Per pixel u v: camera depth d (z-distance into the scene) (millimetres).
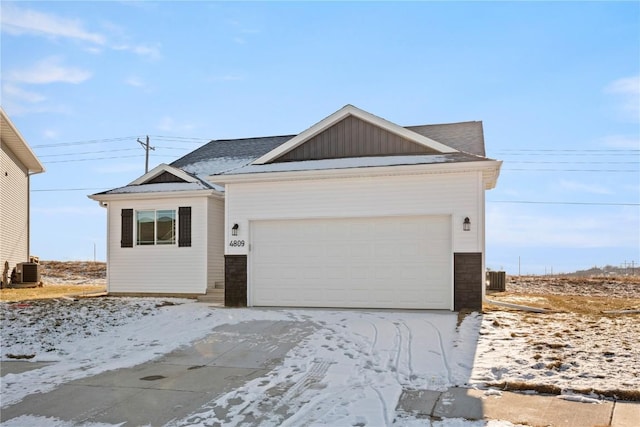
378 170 12852
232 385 7398
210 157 21000
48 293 18812
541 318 11281
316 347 9297
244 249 13992
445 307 12672
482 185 12516
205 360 8852
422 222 12914
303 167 13914
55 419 6219
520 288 23391
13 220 24172
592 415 5785
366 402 6469
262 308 13523
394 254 13070
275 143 21250
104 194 17547
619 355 7801
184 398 6871
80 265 35219
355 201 13273
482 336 9445
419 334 9781
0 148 22703
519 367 7512
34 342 10148
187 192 16812
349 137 14570
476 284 12445
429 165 12555
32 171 26641
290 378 7660
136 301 15305
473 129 17094
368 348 9078
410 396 6703
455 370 7633
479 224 12469
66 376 8016
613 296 19641
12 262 23984
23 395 7121
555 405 6148
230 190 14203
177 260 17094
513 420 5738
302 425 5785
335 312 12438
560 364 7434
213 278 17094
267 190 13914
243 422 5961
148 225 17469
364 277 13242
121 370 8320
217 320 11883
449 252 12719
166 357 9109
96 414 6348
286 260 13805
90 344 10141
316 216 13516
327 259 13516
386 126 14164
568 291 22031
